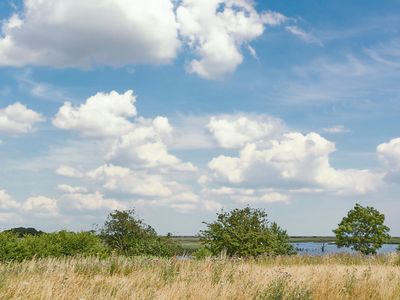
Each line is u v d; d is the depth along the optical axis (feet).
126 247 93.71
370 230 156.56
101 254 77.92
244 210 94.38
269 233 95.71
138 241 93.45
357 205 162.30
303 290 33.40
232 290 32.12
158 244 94.22
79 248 76.74
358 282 38.68
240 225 92.68
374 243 155.74
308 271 48.34
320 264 75.82
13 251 67.67
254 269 48.88
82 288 30.91
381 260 79.15
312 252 86.99
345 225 159.12
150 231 96.12
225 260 51.57
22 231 75.56
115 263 47.06
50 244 73.36
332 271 46.68
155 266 47.57
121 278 39.09
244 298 31.37
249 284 34.99
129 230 93.40
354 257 81.05
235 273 42.19
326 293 34.71
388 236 157.38
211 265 47.32
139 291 30.40
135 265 48.14
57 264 45.19
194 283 34.06
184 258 51.83
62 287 30.40
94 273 44.11
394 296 35.27
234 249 92.12
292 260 78.23
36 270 42.60
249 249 90.07
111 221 94.94
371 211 160.76
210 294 30.58
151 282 35.47
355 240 155.84
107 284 32.91
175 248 96.22
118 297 29.17
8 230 70.59
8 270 40.19
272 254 91.45
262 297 31.83
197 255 91.15
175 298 29.48
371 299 34.94
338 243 158.81
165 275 39.63
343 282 38.45
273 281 34.71
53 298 27.89
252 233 91.61
